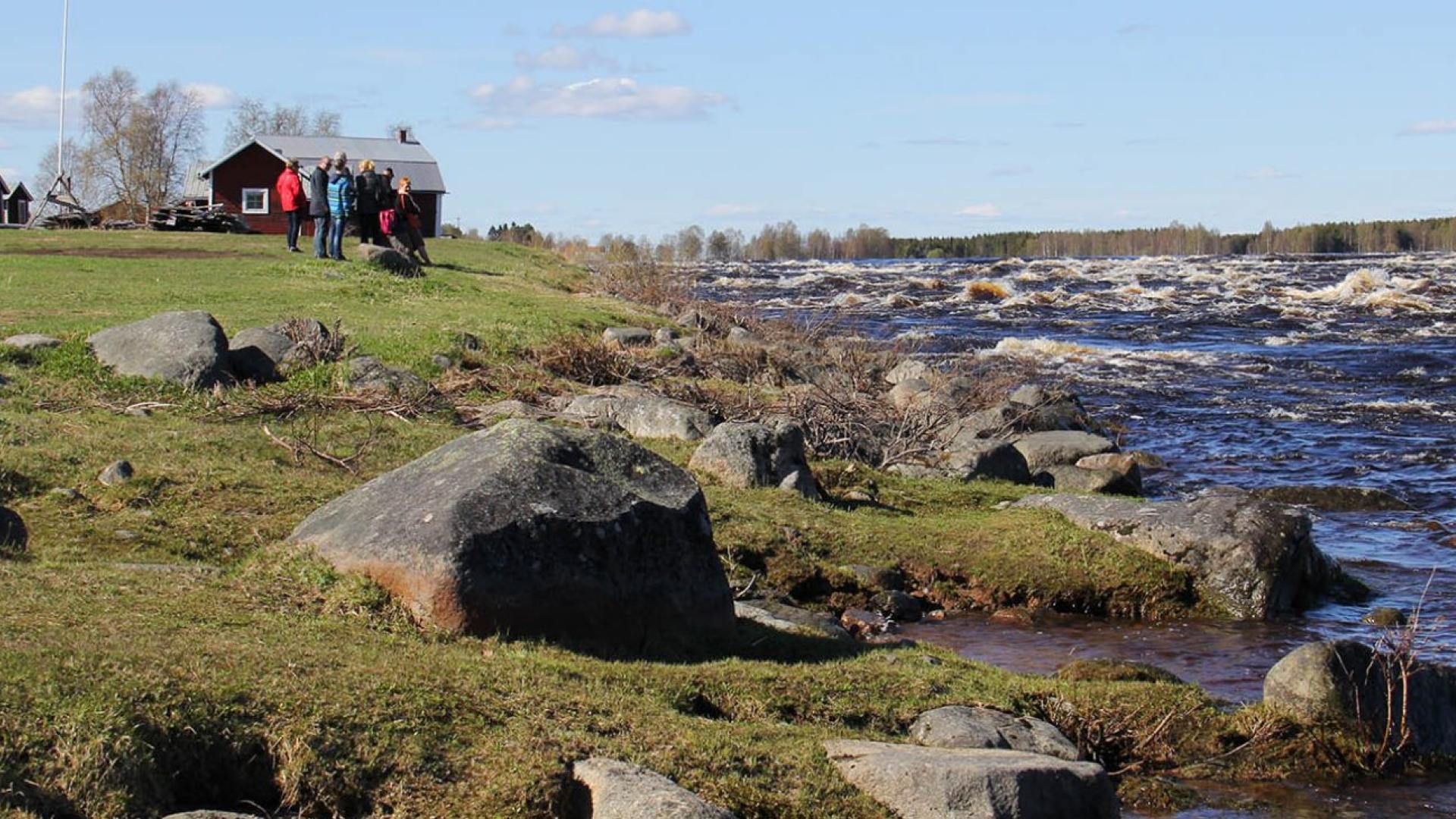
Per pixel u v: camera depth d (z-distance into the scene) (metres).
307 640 8.66
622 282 38.47
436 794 7.30
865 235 154.62
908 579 14.27
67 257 30.58
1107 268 86.50
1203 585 14.32
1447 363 36.16
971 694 9.84
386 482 10.44
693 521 10.21
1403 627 13.80
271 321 22.44
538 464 9.91
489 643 9.18
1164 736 10.02
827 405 20.00
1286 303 55.88
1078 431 21.45
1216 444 25.14
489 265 38.19
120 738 7.01
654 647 9.83
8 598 8.87
